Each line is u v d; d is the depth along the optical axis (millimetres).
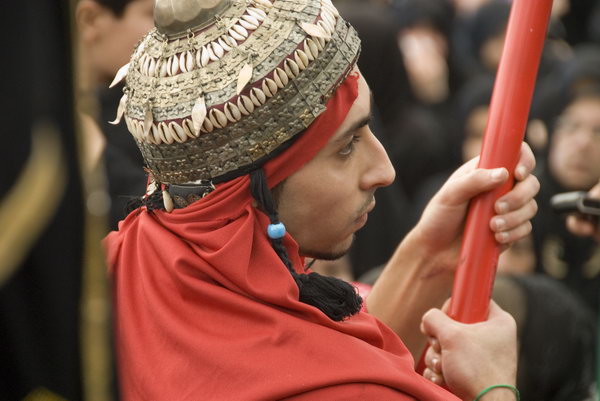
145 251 3234
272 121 3023
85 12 4902
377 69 7438
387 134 7938
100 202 2250
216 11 3062
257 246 3105
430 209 3725
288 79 3014
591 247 7023
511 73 3479
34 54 2031
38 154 2035
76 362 2168
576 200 4395
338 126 3113
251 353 3006
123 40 4930
